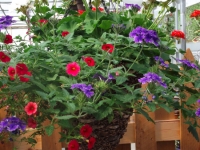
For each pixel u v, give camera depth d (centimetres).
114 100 110
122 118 121
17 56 114
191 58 189
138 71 121
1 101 117
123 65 125
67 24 139
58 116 104
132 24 134
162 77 119
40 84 105
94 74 114
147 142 193
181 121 196
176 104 138
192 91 142
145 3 151
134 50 128
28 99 113
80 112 102
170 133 197
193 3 324
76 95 105
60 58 117
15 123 102
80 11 152
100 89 103
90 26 132
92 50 128
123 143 193
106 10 142
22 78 107
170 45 155
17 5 147
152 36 109
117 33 120
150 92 109
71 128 114
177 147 225
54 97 104
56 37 135
